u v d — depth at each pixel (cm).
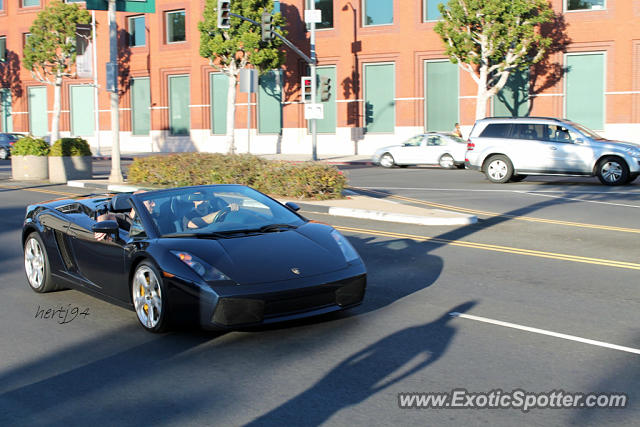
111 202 712
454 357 520
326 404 435
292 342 564
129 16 4591
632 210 1373
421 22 3584
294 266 579
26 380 493
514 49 2984
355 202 1462
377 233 1123
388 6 3681
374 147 3769
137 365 519
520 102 3375
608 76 3170
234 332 596
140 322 615
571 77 3253
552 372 486
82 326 632
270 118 4084
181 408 434
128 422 415
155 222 640
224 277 554
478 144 2038
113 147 1995
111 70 1964
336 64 3841
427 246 1002
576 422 404
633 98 3130
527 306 669
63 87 4956
